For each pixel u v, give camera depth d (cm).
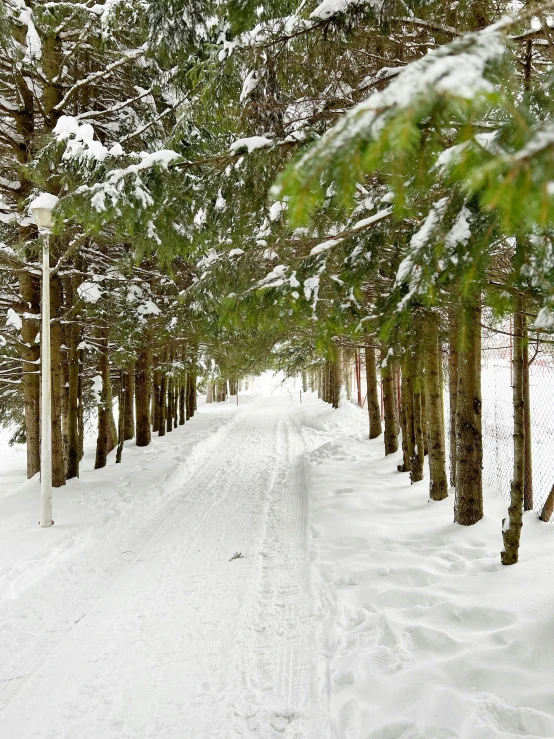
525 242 180
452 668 274
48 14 619
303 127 345
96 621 394
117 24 585
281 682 308
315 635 352
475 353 483
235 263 379
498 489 626
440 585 373
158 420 1594
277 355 1077
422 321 246
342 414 1648
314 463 984
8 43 604
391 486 720
